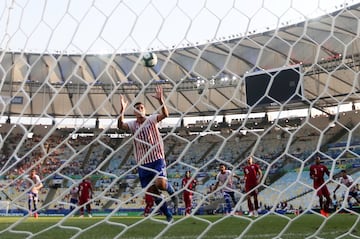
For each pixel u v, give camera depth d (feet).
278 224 20.79
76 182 8.91
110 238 13.83
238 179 32.50
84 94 9.77
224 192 31.50
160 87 12.04
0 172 9.51
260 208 24.20
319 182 31.30
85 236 14.40
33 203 31.50
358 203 29.94
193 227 18.71
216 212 39.81
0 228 21.98
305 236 14.35
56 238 13.60
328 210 26.84
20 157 9.51
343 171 31.17
